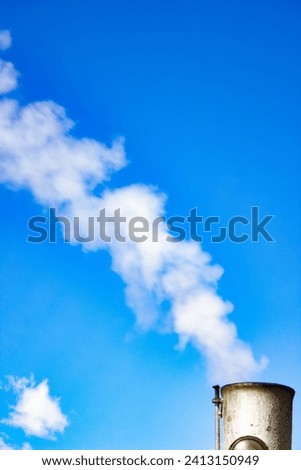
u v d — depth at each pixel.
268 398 17.91
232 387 18.16
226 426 18.03
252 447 17.44
